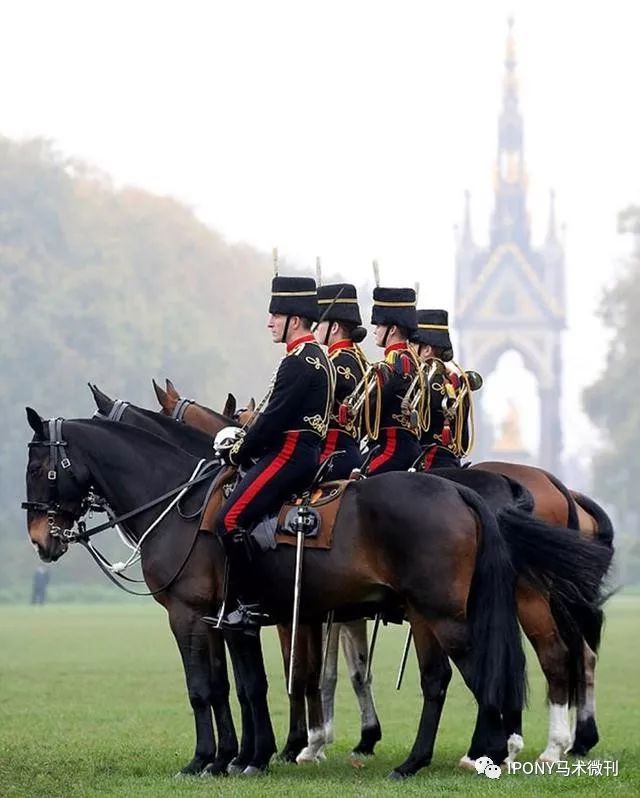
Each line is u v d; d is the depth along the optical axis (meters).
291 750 19.56
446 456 19.83
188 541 18.17
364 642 20.28
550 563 16.98
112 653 41.56
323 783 16.88
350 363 18.61
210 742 18.00
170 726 24.02
